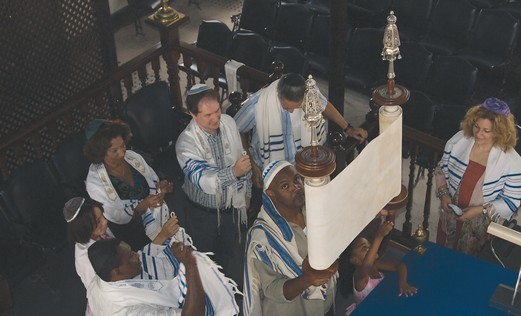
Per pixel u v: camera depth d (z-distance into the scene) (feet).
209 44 32.76
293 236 14.44
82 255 15.46
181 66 30.78
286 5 35.04
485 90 34.71
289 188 13.99
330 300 15.79
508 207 18.12
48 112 22.48
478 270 12.99
